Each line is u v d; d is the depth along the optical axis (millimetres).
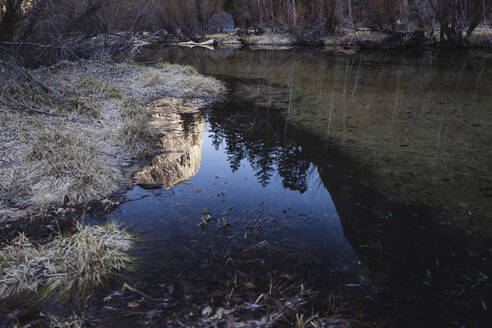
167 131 6305
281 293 2602
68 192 3822
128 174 4539
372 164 5055
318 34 21281
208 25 23312
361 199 4086
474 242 3328
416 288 2740
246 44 21297
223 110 7816
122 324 2279
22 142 4602
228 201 3998
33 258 2752
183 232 3373
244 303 2484
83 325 2254
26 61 7547
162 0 20500
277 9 23016
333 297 2600
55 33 8203
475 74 12070
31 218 3404
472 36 19344
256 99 8781
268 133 6402
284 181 4523
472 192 4234
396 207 3916
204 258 2994
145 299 2508
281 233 3402
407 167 4949
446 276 2889
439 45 18938
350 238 3344
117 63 10836
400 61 15094
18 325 2217
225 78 11273
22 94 5914
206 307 2436
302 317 2314
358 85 10391
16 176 3938
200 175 4656
